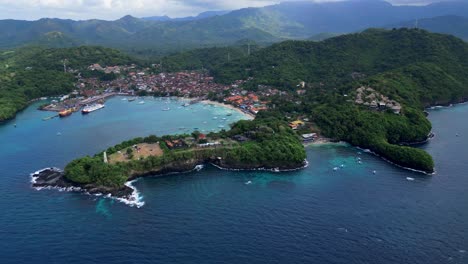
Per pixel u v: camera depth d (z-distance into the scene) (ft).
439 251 511.81
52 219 599.16
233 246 524.11
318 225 575.79
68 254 508.94
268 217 600.39
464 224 577.02
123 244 530.68
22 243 534.37
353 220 589.73
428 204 640.58
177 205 644.27
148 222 588.50
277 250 515.09
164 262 490.49
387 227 569.23
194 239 541.34
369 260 493.77
